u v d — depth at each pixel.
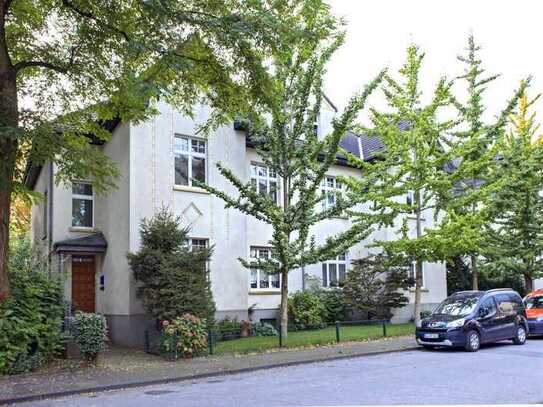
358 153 28.59
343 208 17.75
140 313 18.23
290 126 18.03
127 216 18.66
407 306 27.45
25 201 14.88
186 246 18.16
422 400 8.89
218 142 20.94
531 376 11.27
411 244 20.62
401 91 21.80
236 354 15.60
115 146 20.05
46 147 12.56
